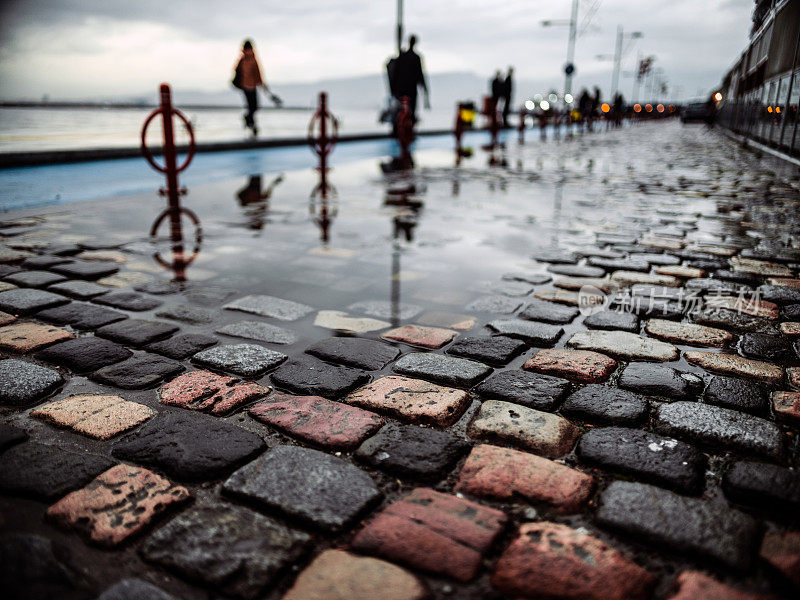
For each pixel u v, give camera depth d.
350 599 1.14
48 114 29.88
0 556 1.23
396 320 2.76
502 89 23.48
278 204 6.05
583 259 4.01
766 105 11.78
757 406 1.92
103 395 1.97
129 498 1.44
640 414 1.87
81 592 1.15
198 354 2.32
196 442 1.69
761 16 12.32
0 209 5.39
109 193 6.46
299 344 2.45
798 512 1.41
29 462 1.58
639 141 18.97
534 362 2.28
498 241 4.54
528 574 1.20
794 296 3.15
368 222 5.19
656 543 1.30
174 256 3.89
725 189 7.55
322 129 7.33
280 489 1.48
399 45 15.58
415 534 1.32
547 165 10.80
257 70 12.19
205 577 1.19
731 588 1.17
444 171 9.60
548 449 1.68
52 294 3.03
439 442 1.71
